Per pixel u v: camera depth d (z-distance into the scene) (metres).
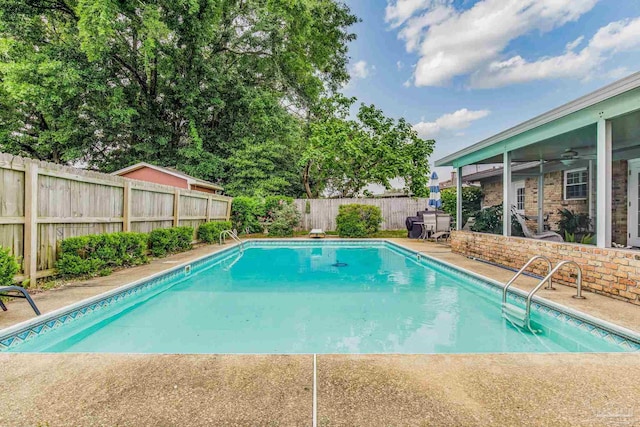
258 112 19.19
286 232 14.84
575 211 10.16
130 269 6.40
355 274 7.31
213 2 15.73
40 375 2.28
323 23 21.20
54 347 3.43
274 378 2.25
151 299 5.28
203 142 19.41
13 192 4.57
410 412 1.87
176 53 17.03
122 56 16.73
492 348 3.35
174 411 1.87
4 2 13.30
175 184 14.92
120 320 4.29
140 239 6.91
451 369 2.39
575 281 4.90
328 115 20.64
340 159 17.44
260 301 5.16
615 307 3.85
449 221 12.11
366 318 4.32
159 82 18.55
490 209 9.65
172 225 9.75
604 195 4.52
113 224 6.95
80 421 1.78
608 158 4.53
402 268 8.04
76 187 5.83
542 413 1.86
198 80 18.08
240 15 19.08
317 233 14.49
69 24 15.30
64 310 3.78
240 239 13.08
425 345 3.45
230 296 5.46
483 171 12.33
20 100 14.09
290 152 20.09
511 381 2.22
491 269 6.40
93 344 3.51
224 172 19.08
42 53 13.92
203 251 9.40
